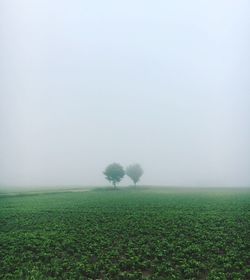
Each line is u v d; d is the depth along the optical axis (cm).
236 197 7219
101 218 4031
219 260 2283
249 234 3022
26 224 3694
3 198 7100
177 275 2053
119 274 2066
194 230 3200
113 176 10519
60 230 3338
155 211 4625
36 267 2205
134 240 2858
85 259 2358
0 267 2241
